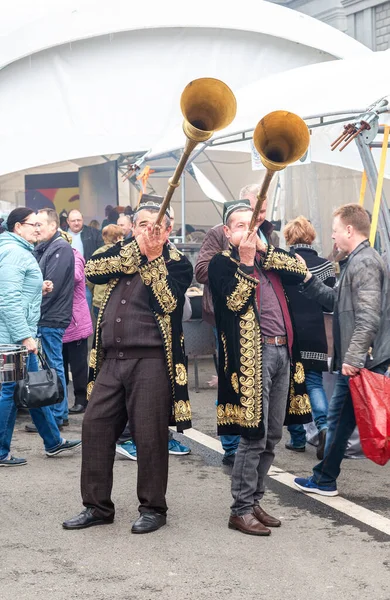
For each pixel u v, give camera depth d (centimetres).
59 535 491
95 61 1263
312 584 415
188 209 1505
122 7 1230
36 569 439
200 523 510
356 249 543
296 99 820
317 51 1280
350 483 594
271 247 495
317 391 663
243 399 476
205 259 649
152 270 479
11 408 642
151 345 488
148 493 497
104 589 412
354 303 537
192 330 953
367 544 471
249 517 492
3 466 648
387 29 1598
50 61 1269
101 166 1364
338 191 1348
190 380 1041
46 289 746
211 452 691
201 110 411
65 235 828
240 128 852
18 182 1506
